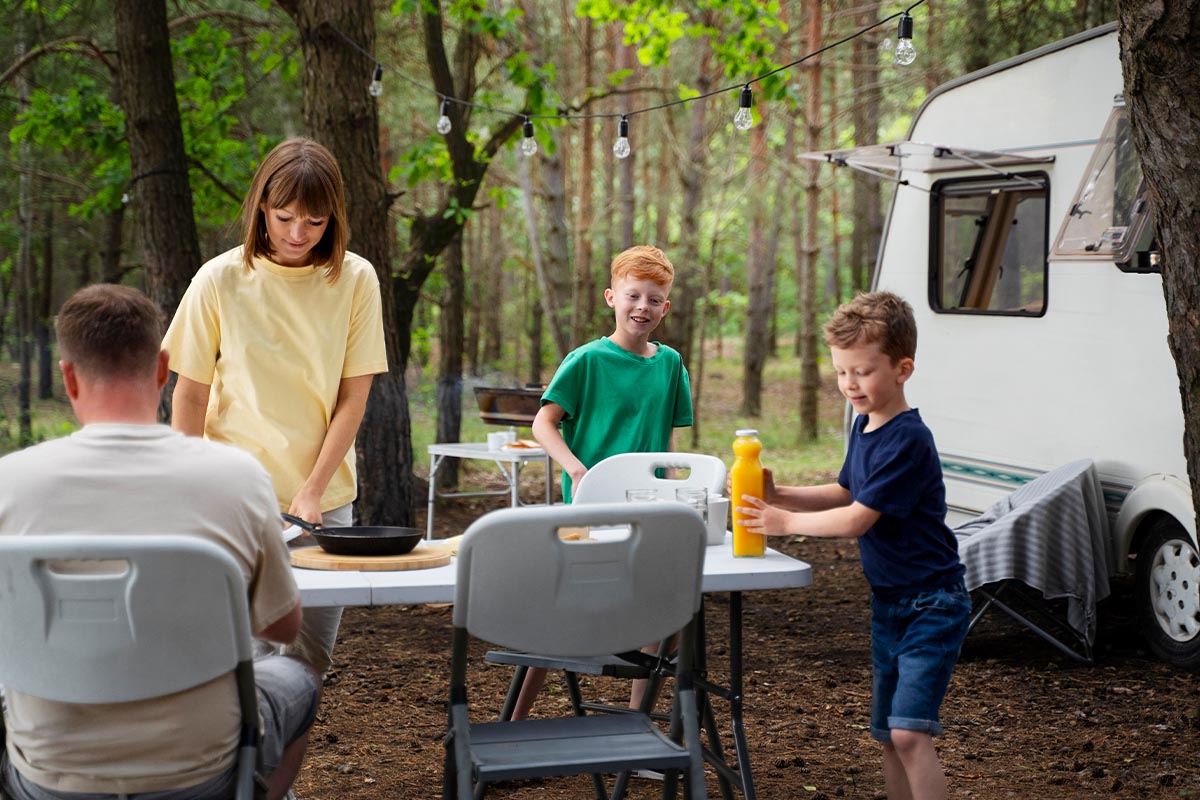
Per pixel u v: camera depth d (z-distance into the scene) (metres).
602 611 2.61
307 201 3.26
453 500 11.08
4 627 2.21
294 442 3.54
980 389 6.99
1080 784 4.12
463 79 11.05
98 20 12.74
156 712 2.25
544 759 2.62
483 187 21.47
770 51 10.98
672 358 4.17
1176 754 4.42
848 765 4.30
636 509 2.58
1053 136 6.53
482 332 25.70
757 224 18.12
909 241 7.66
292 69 11.33
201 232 13.79
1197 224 4.08
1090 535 5.84
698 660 3.50
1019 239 6.79
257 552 2.38
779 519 3.08
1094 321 6.15
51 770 2.25
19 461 2.28
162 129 8.84
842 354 3.18
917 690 3.05
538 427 4.03
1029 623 5.78
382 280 8.31
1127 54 4.16
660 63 11.13
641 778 4.16
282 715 2.58
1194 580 5.55
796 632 6.38
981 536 5.71
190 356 3.51
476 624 2.56
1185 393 4.25
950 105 7.34
